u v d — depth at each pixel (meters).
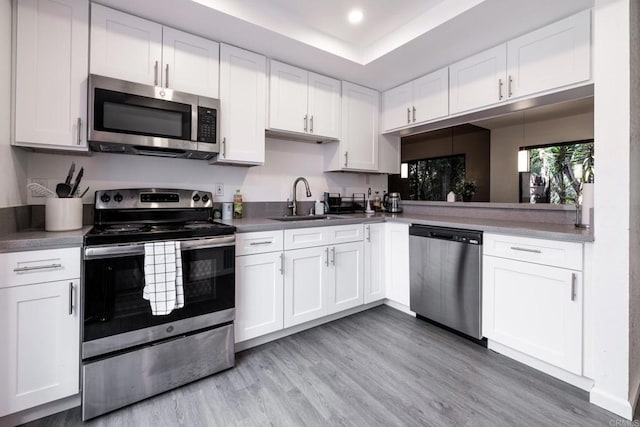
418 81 2.80
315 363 1.88
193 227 1.78
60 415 1.43
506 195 2.69
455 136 3.04
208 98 2.04
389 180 3.66
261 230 2.03
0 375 1.26
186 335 1.68
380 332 2.31
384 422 1.39
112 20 1.75
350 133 2.95
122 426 1.36
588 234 1.56
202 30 2.00
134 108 1.78
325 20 2.18
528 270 1.78
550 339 1.69
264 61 2.34
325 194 3.11
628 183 1.41
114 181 2.06
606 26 1.45
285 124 2.48
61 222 1.58
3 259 1.26
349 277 2.53
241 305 1.96
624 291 1.42
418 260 2.46
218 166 2.50
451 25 1.96
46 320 1.35
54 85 1.60
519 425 1.36
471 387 1.64
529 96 2.04
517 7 1.77
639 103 1.60
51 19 1.59
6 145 1.47
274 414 1.44
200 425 1.37
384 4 1.99
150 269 1.52
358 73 2.72
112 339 1.46
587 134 2.23
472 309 2.08
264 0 1.97
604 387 1.48
